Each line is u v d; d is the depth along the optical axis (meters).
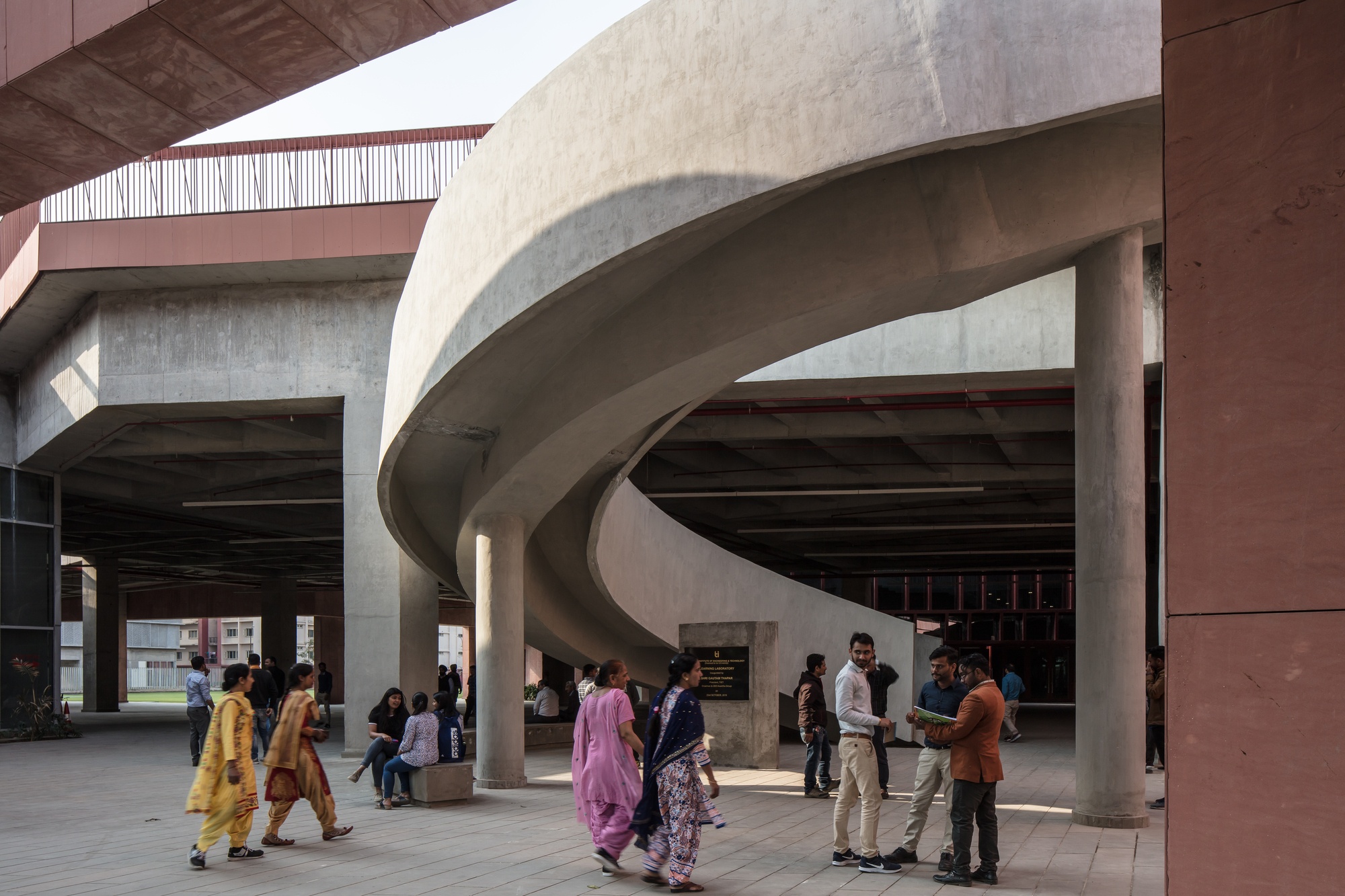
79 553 41.97
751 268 9.91
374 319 18.98
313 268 18.36
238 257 18.02
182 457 25.17
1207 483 3.13
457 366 10.99
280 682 22.05
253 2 6.38
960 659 7.76
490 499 13.55
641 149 9.05
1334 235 2.98
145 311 19.33
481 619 13.81
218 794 8.28
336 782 14.23
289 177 18.09
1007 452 22.38
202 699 17.64
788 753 17.78
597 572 16.05
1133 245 10.36
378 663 18.70
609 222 9.22
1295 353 3.02
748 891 7.17
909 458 23.55
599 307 10.89
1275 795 2.94
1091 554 10.32
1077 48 7.95
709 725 15.59
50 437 21.58
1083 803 10.12
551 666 36.84
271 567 48.38
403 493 16.22
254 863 8.31
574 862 8.30
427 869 8.02
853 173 8.28
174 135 7.95
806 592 19.97
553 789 13.20
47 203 18.38
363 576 18.86
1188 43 3.26
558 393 11.81
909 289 9.53
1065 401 18.36
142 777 15.47
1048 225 9.56
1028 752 18.30
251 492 28.69
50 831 10.18
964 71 7.97
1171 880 3.09
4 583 23.36
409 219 17.72
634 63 9.19
